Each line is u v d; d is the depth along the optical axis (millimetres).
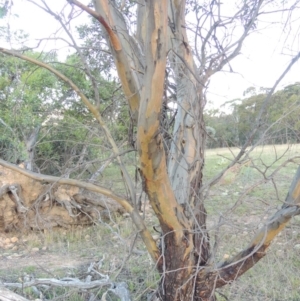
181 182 2797
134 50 2637
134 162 3070
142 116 2074
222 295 3342
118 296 3762
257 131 3031
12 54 2381
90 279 4230
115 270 3828
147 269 4137
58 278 4398
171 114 3020
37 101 6070
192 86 2783
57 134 4582
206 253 2896
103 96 4527
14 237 6387
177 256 2729
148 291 3727
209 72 2797
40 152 5289
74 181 2705
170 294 2803
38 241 6164
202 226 2854
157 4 1871
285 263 3936
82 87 5703
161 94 2018
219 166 4438
